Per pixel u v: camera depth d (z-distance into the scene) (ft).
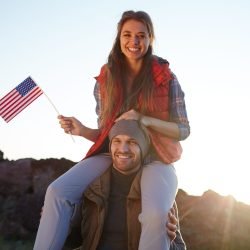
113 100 8.01
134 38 7.92
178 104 8.12
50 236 7.33
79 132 8.18
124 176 7.65
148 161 7.86
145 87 7.90
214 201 19.81
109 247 7.63
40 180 20.93
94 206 7.63
